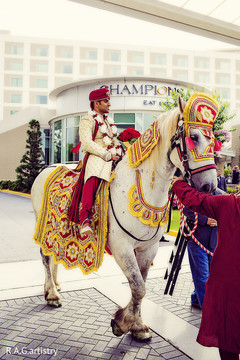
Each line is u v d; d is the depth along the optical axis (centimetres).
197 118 218
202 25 453
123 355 267
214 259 207
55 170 366
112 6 402
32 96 5338
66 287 427
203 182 212
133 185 271
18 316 339
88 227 260
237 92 6038
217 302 200
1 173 3250
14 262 562
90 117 302
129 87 1955
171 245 714
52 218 323
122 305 367
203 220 326
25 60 5341
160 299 397
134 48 5644
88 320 331
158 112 1956
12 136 3097
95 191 279
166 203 280
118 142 318
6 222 1040
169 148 246
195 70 5878
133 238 270
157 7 407
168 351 275
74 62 5469
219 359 261
